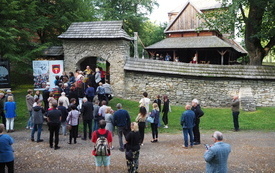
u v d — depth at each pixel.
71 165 7.37
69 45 18.41
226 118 13.93
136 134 6.66
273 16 16.45
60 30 21.28
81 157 8.07
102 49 17.88
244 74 15.92
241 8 17.88
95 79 14.99
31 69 17.61
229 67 16.38
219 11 19.03
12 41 15.77
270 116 14.05
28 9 16.91
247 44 18.52
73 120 9.63
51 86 16.64
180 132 11.89
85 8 22.17
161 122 13.34
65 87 12.65
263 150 8.82
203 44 26.86
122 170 7.02
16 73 21.50
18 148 9.00
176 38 30.81
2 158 5.78
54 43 21.30
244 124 12.84
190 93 16.80
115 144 9.96
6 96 12.42
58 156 8.16
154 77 17.30
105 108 10.27
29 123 11.88
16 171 6.91
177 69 16.75
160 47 28.50
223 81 16.34
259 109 15.39
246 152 8.60
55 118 8.91
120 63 17.62
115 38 17.41
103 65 37.94
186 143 9.23
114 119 8.91
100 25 18.19
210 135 11.23
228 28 18.17
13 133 11.10
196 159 7.94
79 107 12.56
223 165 4.94
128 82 17.88
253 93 16.08
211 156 4.91
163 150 9.00
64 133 11.00
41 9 19.16
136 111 15.05
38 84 16.58
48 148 9.05
